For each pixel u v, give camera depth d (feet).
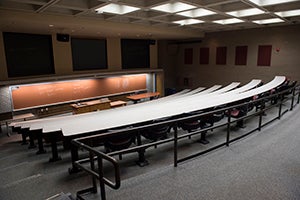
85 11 18.93
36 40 28.32
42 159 12.87
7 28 23.29
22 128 15.78
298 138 12.64
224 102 14.40
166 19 25.14
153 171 9.12
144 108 16.08
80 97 33.47
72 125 10.76
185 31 34.40
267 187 7.82
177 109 13.34
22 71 27.58
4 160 13.60
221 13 21.44
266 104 22.93
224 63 37.52
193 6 18.60
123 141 10.41
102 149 13.09
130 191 7.77
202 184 8.08
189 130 12.89
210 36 38.55
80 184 9.16
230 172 8.90
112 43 36.24
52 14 19.79
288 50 30.58
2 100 26.27
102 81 35.73
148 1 17.66
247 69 34.99
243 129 15.65
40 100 29.55
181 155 11.55
